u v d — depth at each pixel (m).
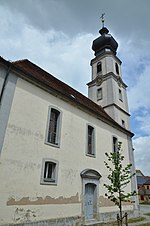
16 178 8.47
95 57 26.52
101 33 29.03
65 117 12.38
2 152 8.26
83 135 13.48
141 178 69.06
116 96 21.95
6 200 7.88
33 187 9.05
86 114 14.48
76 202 11.20
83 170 12.38
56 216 9.73
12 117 9.16
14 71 9.94
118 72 25.50
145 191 55.50
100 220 12.59
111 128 17.25
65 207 10.38
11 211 7.93
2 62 9.44
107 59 24.80
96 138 14.74
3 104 8.94
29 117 9.98
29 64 14.43
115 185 9.60
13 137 8.90
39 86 11.15
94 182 13.12
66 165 11.27
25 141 9.37
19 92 9.92
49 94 11.76
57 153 10.93
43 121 10.70
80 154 12.63
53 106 11.70
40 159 9.81
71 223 10.39
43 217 9.08
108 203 13.90
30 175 9.08
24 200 8.52
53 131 11.55
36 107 10.57
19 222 8.08
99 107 21.00
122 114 21.92
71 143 12.19
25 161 9.06
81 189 11.83
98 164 13.99
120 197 9.48
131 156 19.03
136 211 17.05
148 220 15.13
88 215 12.16
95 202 12.87
